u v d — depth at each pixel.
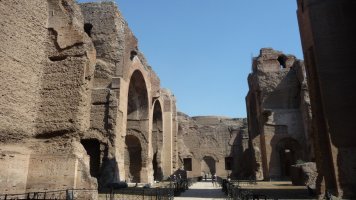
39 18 13.43
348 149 14.76
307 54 16.97
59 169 12.02
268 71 38.56
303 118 35.03
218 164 56.06
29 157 12.27
